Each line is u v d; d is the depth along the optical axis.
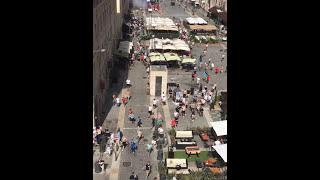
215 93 37.75
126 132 28.34
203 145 26.36
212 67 47.56
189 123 30.38
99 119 29.89
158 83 36.22
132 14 87.44
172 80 41.91
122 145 25.91
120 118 31.00
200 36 65.50
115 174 22.31
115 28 49.47
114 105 33.81
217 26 76.44
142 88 38.84
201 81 41.97
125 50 47.50
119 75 42.75
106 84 36.56
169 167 22.45
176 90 35.03
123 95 36.53
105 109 32.81
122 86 39.25
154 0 110.56
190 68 47.22
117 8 53.78
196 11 100.50
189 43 60.75
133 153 24.98
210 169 22.22
